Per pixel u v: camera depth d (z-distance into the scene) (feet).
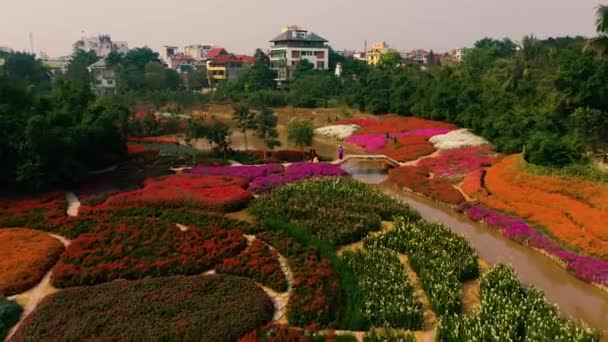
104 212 82.53
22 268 61.05
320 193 92.58
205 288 55.88
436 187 105.70
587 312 58.34
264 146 163.22
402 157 137.08
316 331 48.14
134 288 55.57
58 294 54.29
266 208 84.64
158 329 47.73
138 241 68.90
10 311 51.83
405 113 214.90
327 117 224.12
